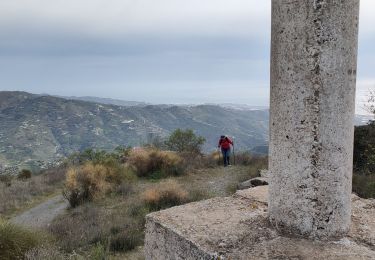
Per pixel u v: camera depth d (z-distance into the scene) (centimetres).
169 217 335
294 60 268
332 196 272
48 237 693
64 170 1902
